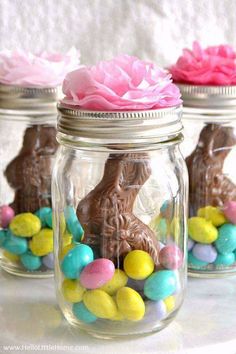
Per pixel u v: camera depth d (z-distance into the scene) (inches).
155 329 17.6
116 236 17.1
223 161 21.0
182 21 26.5
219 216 20.7
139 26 26.2
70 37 26.0
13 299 19.9
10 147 21.5
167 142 16.9
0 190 21.7
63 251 17.7
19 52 21.5
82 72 16.3
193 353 17.1
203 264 21.1
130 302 16.6
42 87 20.6
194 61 20.9
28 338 17.6
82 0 25.7
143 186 17.7
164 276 17.1
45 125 21.1
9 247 21.0
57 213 18.3
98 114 15.9
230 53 21.8
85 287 16.9
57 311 19.1
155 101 16.1
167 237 18.1
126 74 16.4
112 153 16.8
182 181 18.4
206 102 20.3
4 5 25.3
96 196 17.3
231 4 26.7
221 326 18.3
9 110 20.8
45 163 21.1
